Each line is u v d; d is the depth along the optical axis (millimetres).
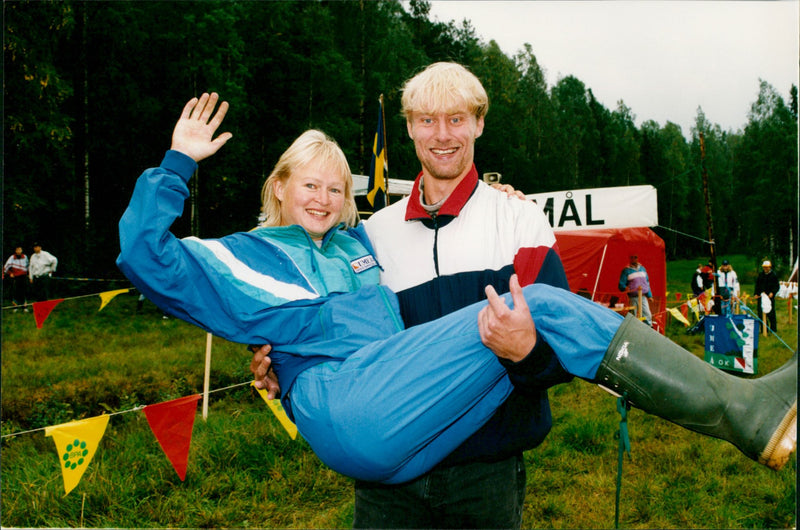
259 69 26656
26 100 17250
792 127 44281
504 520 1959
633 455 4855
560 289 1768
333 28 30875
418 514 1991
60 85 17578
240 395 6656
